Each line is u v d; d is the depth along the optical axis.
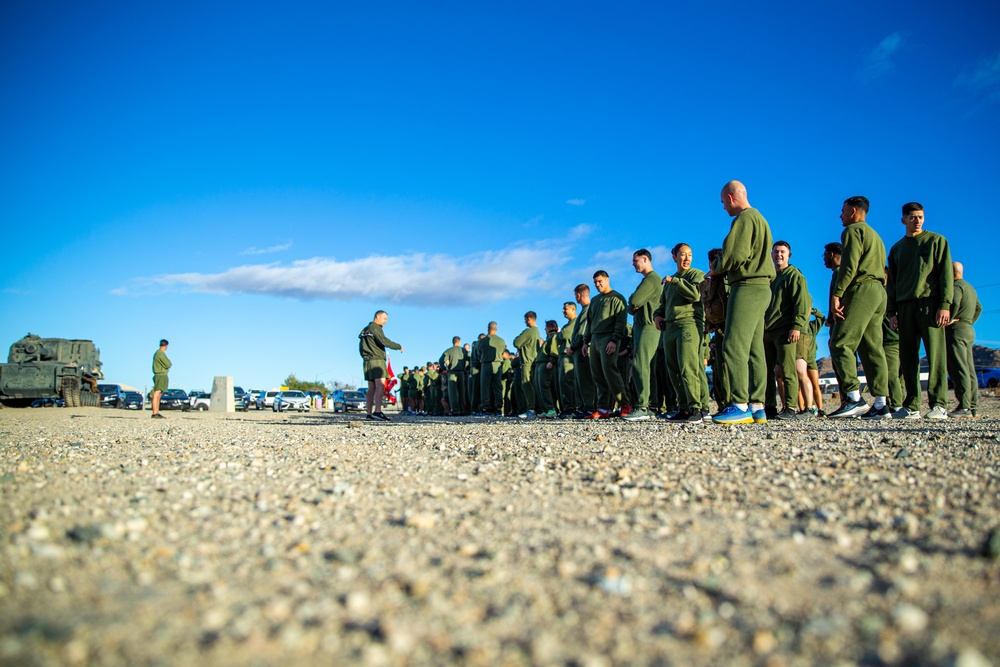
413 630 1.62
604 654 1.50
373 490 3.43
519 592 1.87
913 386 7.22
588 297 11.30
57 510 2.88
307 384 96.12
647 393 8.97
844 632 1.58
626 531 2.49
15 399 26.23
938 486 3.07
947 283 6.92
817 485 3.21
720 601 1.79
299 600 1.80
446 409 20.09
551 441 5.69
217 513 2.88
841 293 7.23
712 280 7.18
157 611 1.71
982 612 1.68
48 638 1.53
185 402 36.44
